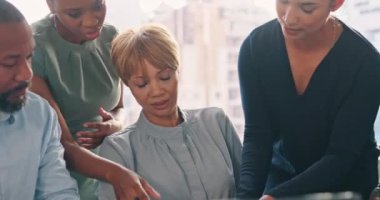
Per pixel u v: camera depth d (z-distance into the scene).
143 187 1.45
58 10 1.60
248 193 1.55
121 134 1.58
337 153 1.54
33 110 1.47
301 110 1.58
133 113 2.00
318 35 1.55
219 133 1.63
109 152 1.55
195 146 1.59
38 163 1.44
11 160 1.40
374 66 1.55
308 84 1.56
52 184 1.45
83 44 1.72
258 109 1.63
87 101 1.73
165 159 1.56
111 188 1.53
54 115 1.51
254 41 1.63
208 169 1.58
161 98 1.52
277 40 1.60
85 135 1.64
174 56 1.52
